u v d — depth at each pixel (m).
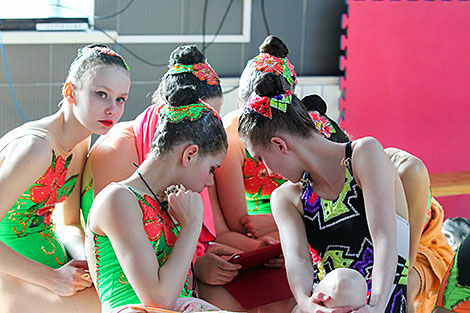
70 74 2.34
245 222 2.78
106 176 2.51
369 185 1.99
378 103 5.19
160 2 4.72
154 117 2.55
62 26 4.45
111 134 2.61
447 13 5.12
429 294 2.57
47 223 2.54
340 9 5.18
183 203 2.02
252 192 2.92
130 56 4.71
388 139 5.21
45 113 4.59
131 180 2.04
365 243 2.05
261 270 2.50
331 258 2.12
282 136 2.05
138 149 2.57
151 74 4.80
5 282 2.35
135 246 1.93
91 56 2.31
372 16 5.10
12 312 2.32
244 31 4.97
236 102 4.98
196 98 2.05
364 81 5.15
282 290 2.36
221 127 2.09
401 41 5.14
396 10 5.11
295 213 2.19
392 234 1.96
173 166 2.04
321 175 2.09
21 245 2.42
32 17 4.43
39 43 4.44
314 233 2.14
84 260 2.40
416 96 5.19
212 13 4.88
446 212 4.82
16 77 4.45
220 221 2.82
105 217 1.95
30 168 2.23
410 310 2.49
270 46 2.59
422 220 2.35
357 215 2.05
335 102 5.20
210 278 2.38
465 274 2.16
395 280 2.06
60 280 2.29
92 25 4.59
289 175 2.13
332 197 2.09
